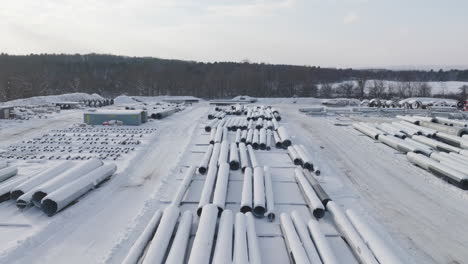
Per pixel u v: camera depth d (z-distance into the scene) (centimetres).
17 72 7862
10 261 995
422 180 1750
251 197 1354
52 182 1395
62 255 1034
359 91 7988
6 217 1268
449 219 1309
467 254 1070
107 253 1041
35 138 2655
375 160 2123
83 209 1349
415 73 12950
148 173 1823
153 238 1023
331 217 1284
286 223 1141
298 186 1623
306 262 898
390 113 4453
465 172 1662
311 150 2353
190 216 1181
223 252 928
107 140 2600
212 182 1508
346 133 3016
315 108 4600
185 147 2364
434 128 2814
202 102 6162
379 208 1405
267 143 2453
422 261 1027
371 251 988
